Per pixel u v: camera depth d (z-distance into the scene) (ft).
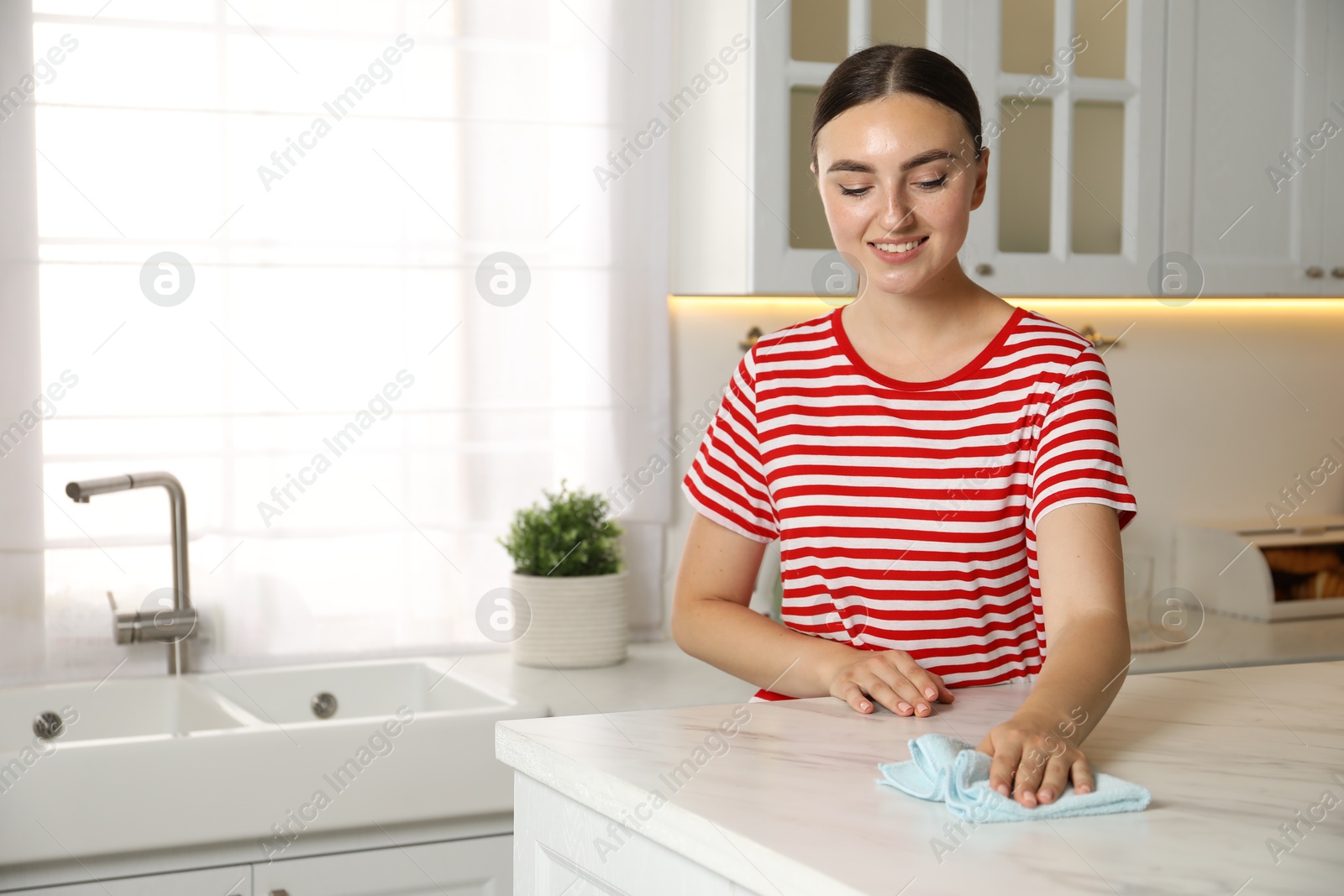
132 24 6.25
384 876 5.08
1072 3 6.96
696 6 7.03
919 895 1.91
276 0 6.46
